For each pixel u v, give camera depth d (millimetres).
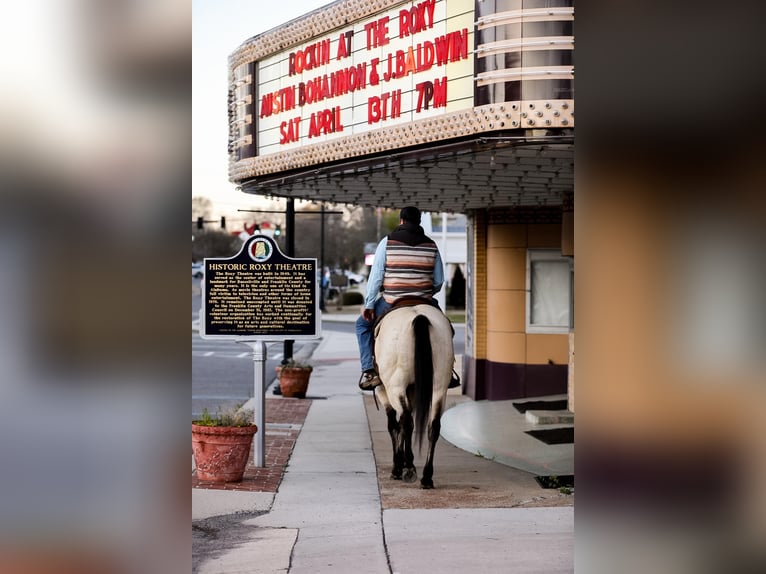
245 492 8055
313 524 6906
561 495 7922
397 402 7926
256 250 9508
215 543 6340
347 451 10438
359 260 89750
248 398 17000
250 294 9516
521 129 7957
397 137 9203
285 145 11555
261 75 12172
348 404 15367
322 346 33031
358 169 10125
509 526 6742
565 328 14891
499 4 7906
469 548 6109
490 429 12078
